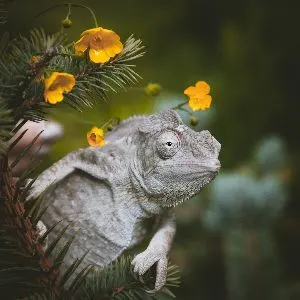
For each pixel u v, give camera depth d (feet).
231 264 3.69
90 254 1.61
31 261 1.44
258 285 3.66
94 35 1.32
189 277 4.08
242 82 5.62
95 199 1.61
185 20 6.38
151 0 6.40
